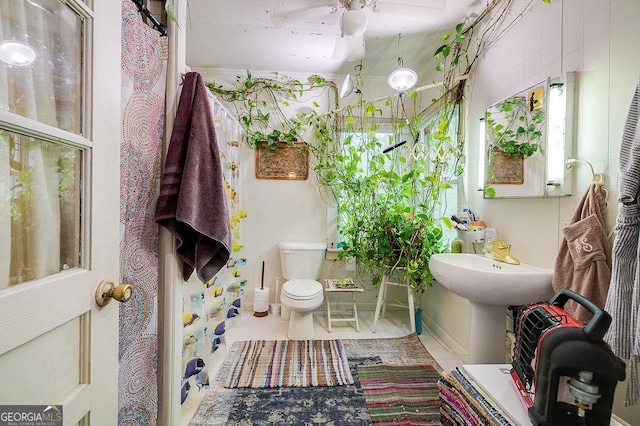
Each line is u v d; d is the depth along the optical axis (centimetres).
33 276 54
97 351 63
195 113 99
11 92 51
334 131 256
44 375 51
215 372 167
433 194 207
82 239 61
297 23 185
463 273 124
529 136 133
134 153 87
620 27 96
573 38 113
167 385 99
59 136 55
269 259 262
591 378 61
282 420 131
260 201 260
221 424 128
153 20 93
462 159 192
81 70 61
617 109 97
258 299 251
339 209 255
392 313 264
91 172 62
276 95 259
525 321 81
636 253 81
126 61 83
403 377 165
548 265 126
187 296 131
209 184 100
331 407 139
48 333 52
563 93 115
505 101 148
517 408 73
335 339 211
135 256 88
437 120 224
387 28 187
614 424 67
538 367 68
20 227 53
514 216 147
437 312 226
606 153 101
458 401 89
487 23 167
